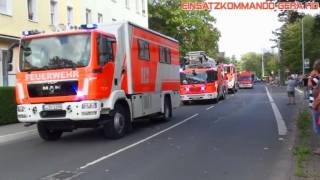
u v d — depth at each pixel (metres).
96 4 39.03
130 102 16.88
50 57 14.93
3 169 11.02
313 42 67.06
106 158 11.99
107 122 15.44
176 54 23.28
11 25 26.41
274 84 96.38
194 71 35.50
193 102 37.41
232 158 11.59
